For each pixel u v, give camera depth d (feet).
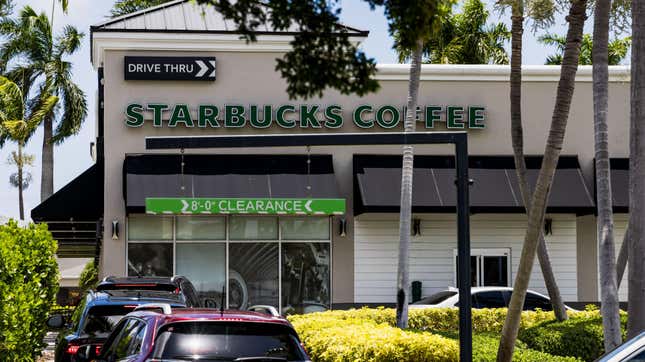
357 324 53.67
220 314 30.55
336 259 90.27
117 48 88.84
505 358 47.88
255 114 89.86
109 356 33.78
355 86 27.50
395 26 27.48
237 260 89.51
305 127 90.63
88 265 150.71
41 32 155.53
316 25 26.99
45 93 150.71
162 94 89.40
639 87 45.37
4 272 49.37
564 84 48.16
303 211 85.51
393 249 90.68
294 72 28.17
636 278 45.14
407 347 42.52
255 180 87.45
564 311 66.03
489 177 90.22
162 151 87.97
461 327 44.11
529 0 59.41
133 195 84.38
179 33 88.84
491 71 92.53
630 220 45.60
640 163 45.29
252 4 27.63
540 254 66.44
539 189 47.73
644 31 45.47
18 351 49.39
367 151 90.48
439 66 92.12
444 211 88.02
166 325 29.48
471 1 132.16
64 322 46.11
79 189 87.61
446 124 92.12
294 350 29.99
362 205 86.69
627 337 45.39
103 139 92.94
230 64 90.07
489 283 92.22
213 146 45.44
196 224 89.25
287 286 89.81
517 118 64.03
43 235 55.67
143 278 51.26
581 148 93.40
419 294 90.43
